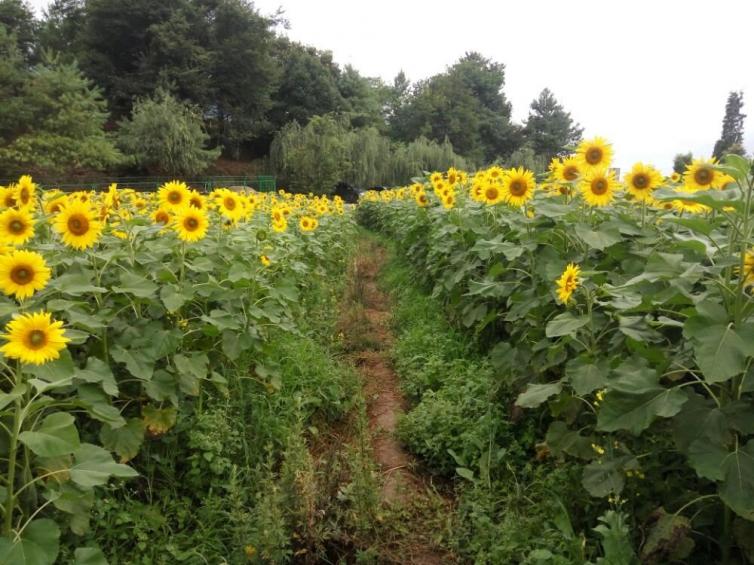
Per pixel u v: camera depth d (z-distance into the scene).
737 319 2.17
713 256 2.42
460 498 3.05
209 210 5.40
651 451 2.41
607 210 3.95
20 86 32.12
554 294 3.36
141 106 35.06
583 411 2.98
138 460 3.03
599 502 2.56
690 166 3.17
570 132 77.81
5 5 49.56
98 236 3.42
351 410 4.25
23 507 2.20
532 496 2.87
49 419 2.12
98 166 31.00
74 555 2.23
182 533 2.73
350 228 14.01
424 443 3.61
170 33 41.06
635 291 2.76
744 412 2.08
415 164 37.62
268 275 5.18
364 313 6.76
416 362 4.96
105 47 43.47
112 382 2.70
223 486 2.99
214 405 3.50
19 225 2.97
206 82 42.56
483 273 5.18
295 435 3.12
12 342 2.08
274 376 4.00
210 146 46.44
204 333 3.72
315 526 2.68
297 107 52.00
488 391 3.86
